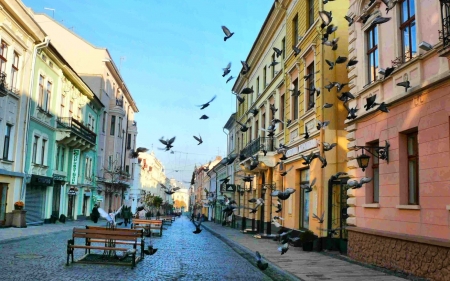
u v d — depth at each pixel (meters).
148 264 11.58
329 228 15.16
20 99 23.05
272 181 23.62
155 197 74.56
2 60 21.09
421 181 9.61
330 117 15.89
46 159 27.44
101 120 42.19
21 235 17.66
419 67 9.81
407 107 10.34
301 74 18.98
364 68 12.93
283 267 11.26
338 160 15.59
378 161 12.02
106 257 11.90
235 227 36.25
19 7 21.55
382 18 8.32
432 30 9.45
